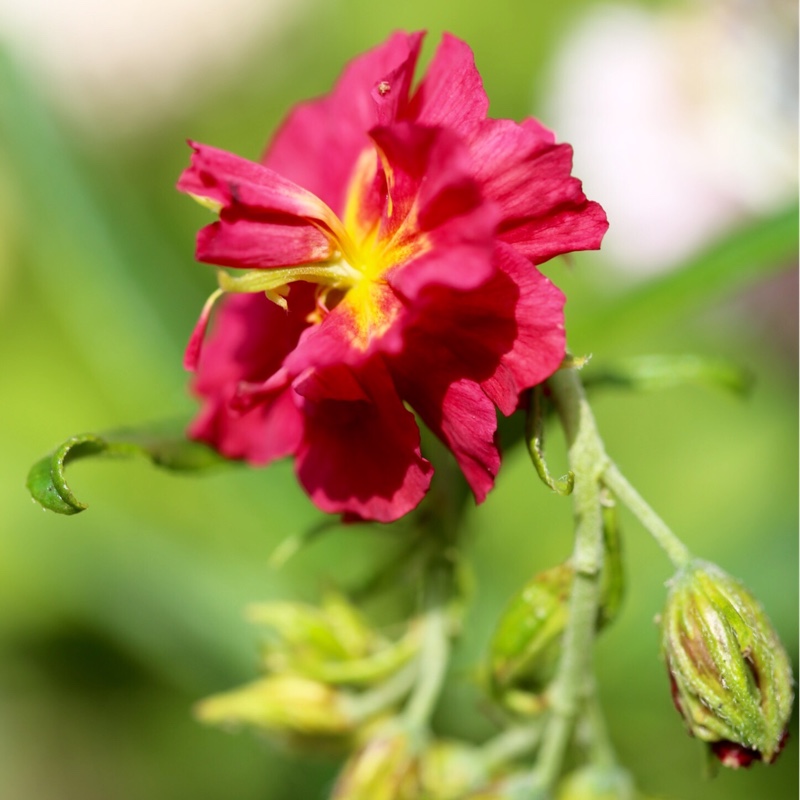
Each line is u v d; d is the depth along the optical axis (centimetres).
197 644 17
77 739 19
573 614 13
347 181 14
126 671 19
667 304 15
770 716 13
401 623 16
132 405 17
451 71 12
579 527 13
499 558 18
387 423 13
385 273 12
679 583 13
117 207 17
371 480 13
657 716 17
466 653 16
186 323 17
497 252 12
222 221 13
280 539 17
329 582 15
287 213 13
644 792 17
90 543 18
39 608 19
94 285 17
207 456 14
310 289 13
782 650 13
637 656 17
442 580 14
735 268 15
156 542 17
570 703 14
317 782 18
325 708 14
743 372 15
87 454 13
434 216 12
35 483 13
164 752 19
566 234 12
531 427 12
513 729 14
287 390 13
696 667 13
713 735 13
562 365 12
